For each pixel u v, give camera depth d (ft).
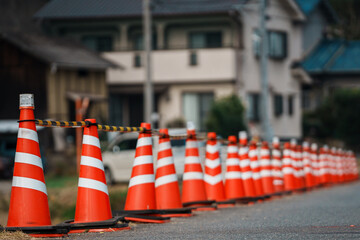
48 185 133.28
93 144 52.26
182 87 221.46
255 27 234.38
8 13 232.53
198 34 224.53
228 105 203.10
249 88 231.71
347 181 168.66
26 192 47.62
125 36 229.25
